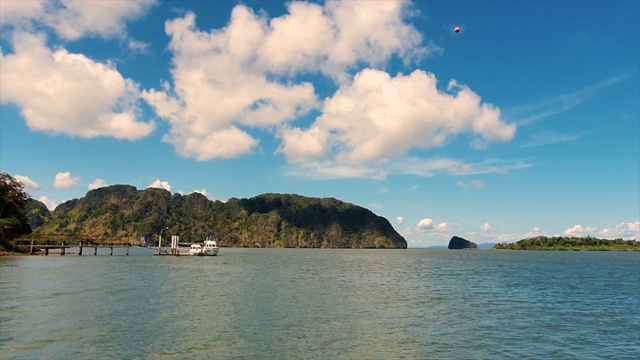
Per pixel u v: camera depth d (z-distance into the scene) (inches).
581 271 4313.5
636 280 3275.1
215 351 1051.9
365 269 4343.0
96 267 3430.1
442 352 1106.1
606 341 1263.5
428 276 3499.0
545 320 1553.9
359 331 1302.9
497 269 4571.9
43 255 4867.1
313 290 2305.6
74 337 1125.1
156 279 2652.6
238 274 3312.0
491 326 1428.4
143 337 1151.0
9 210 5142.7
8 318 1322.6
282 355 1040.8
